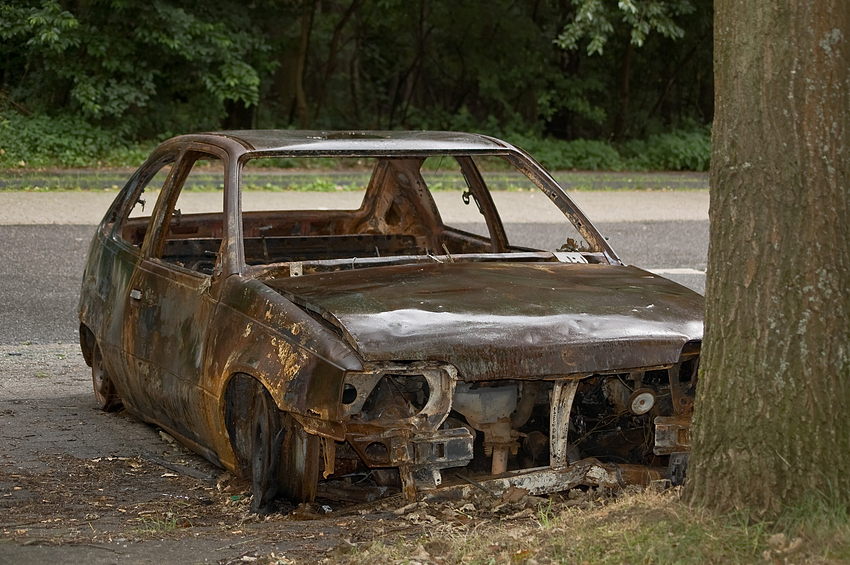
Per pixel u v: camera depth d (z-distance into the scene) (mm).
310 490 4402
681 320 4621
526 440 4781
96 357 6699
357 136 5832
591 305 4629
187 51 27094
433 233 7207
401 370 4094
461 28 34594
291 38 34375
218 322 4805
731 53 3586
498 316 4383
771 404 3559
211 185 20719
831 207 3480
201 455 5469
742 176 3576
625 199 21828
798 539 3293
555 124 37094
